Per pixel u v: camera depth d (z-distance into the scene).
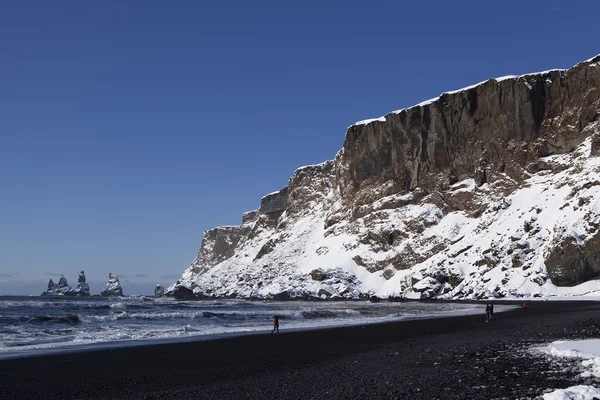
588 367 20.69
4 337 42.47
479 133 185.62
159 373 24.73
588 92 161.75
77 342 39.91
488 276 137.38
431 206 189.75
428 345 33.78
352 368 24.50
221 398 18.12
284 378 22.33
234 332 49.78
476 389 17.25
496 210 162.50
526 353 25.67
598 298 100.06
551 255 120.19
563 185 150.25
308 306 119.88
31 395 19.52
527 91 173.75
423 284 151.50
